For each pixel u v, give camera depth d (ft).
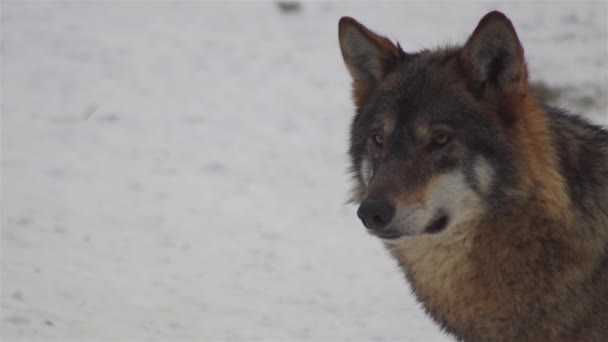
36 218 48.65
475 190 25.48
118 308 37.35
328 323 38.50
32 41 86.22
